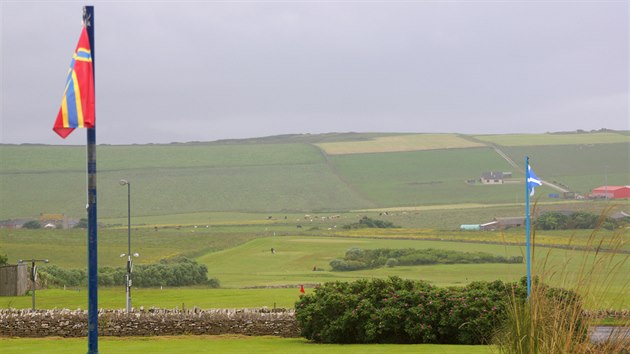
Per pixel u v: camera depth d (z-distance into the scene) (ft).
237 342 115.85
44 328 124.47
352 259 418.31
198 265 368.68
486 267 357.20
